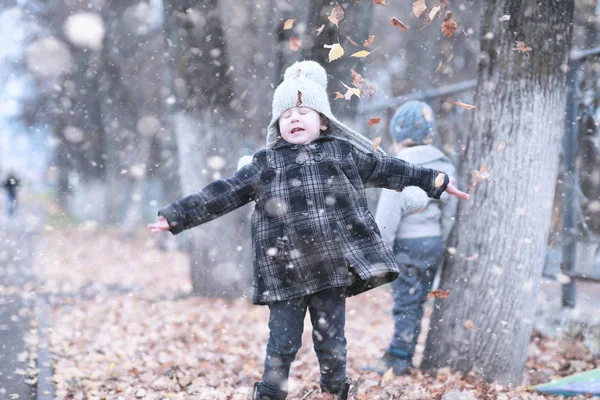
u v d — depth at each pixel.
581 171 7.34
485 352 5.23
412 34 16.97
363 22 7.70
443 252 5.53
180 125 10.21
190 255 10.46
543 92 5.08
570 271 6.74
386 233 5.31
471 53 14.63
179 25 9.95
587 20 9.54
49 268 13.90
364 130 9.80
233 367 5.98
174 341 7.06
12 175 28.53
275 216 3.75
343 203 3.76
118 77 22.22
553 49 5.06
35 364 5.66
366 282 3.91
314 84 3.99
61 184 35.59
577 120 6.81
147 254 19.00
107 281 12.48
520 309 5.21
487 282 5.21
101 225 28.44
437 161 5.38
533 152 5.10
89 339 6.93
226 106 10.08
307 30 7.76
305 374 5.70
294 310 3.84
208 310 9.20
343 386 4.02
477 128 5.30
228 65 10.10
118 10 19.78
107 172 28.66
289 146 3.93
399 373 5.43
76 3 20.11
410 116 5.51
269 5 12.97
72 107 25.78
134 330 7.56
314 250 3.67
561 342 6.48
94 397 4.84
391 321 8.72
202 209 3.76
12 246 18.22
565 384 4.92
